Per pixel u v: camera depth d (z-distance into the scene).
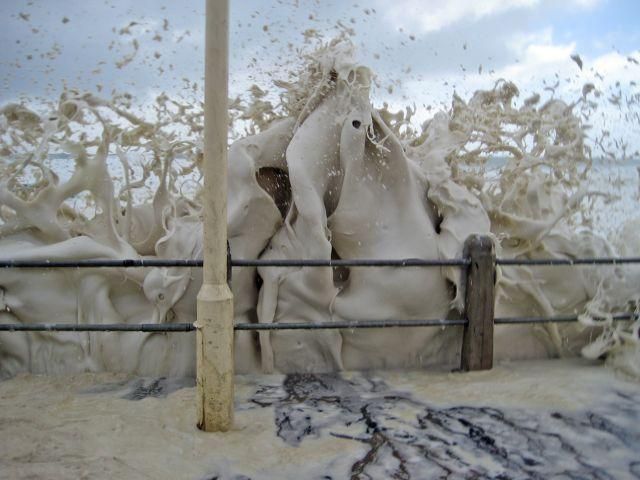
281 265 4.46
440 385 4.55
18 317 4.75
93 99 5.24
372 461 3.40
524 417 3.99
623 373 4.81
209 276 3.59
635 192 5.59
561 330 5.23
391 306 4.82
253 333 4.91
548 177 5.55
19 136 5.28
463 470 3.31
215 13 3.30
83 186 4.96
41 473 3.08
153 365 4.73
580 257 5.28
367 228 4.94
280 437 3.67
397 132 5.88
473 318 4.75
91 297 4.81
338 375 4.78
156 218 5.26
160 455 3.36
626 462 3.42
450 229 4.99
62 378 4.63
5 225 4.95
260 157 5.09
